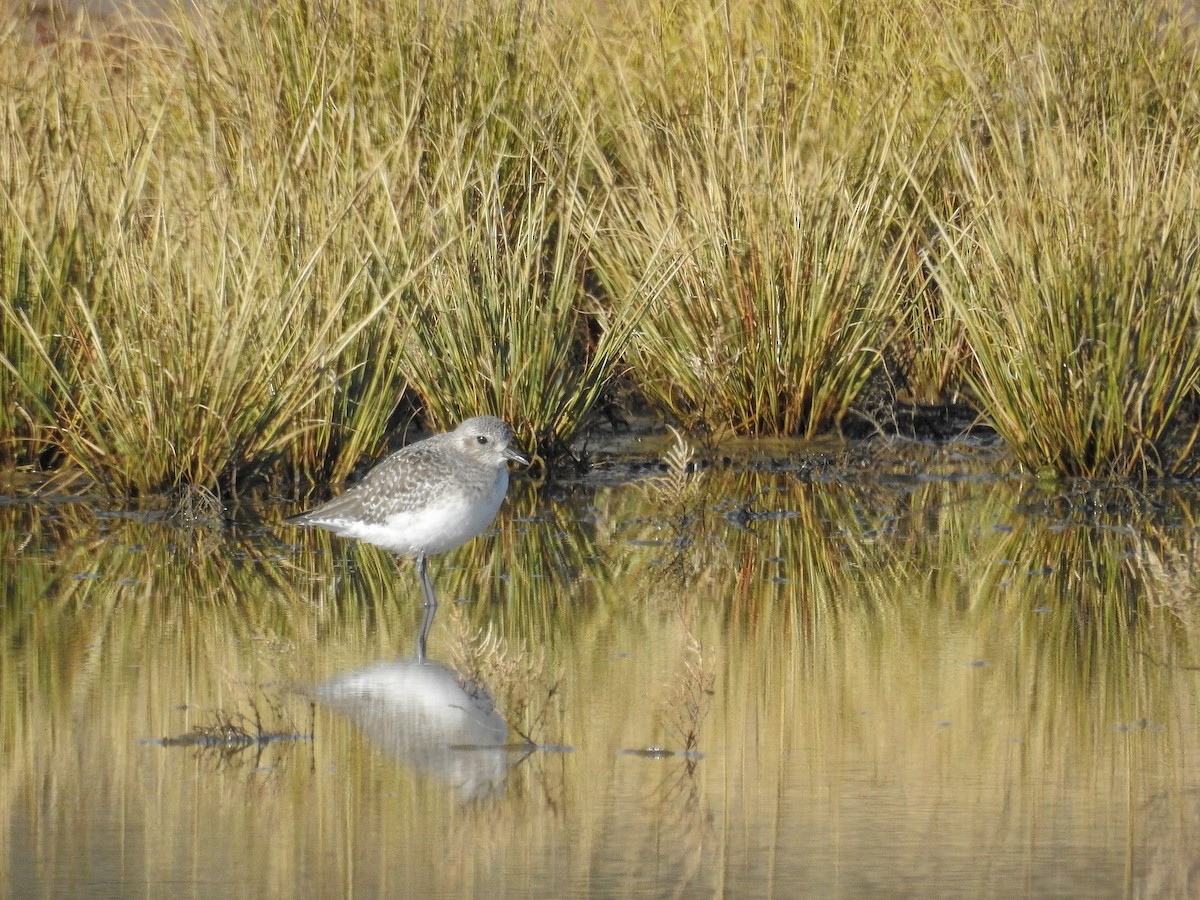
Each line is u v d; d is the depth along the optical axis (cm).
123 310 1359
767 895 660
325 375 1383
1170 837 716
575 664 973
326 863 696
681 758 820
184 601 1107
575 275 1602
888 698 909
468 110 1623
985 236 1478
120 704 897
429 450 1080
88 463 1395
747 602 1110
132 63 1712
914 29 1811
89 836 724
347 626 1055
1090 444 1446
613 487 1460
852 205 1587
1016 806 753
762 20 1856
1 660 970
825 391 1595
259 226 1399
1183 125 1645
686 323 1597
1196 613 1073
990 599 1110
